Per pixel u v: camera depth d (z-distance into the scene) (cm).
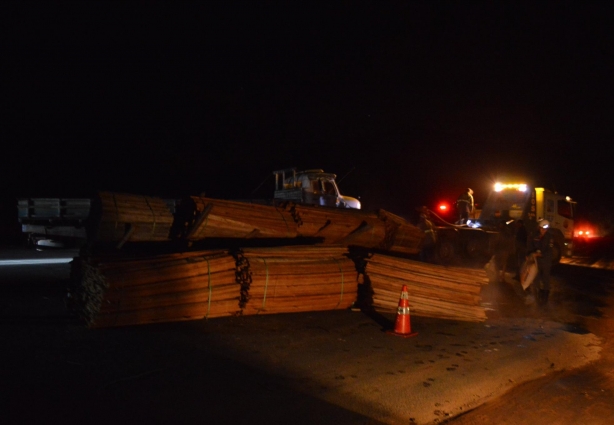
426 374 682
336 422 520
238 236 1038
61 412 495
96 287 779
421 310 995
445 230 1688
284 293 930
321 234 1159
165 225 999
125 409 511
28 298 988
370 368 691
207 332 805
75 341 717
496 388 647
